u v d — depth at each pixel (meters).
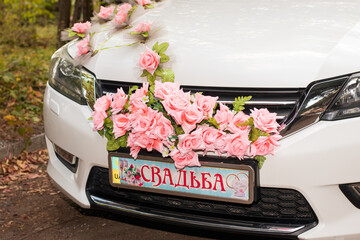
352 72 2.33
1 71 6.25
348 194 2.31
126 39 2.85
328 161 2.28
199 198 2.49
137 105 2.47
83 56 2.88
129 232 3.22
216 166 2.41
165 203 2.67
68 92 2.92
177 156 2.42
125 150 2.62
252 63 2.45
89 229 3.27
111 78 2.71
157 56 2.55
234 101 2.42
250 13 2.91
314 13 2.84
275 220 2.46
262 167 2.35
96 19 3.18
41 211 3.54
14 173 4.23
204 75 2.47
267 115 2.29
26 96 5.66
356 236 2.33
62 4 7.96
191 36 2.70
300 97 2.35
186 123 2.34
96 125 2.58
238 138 2.31
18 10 9.48
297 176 2.31
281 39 2.57
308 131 2.32
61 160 3.06
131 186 2.63
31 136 4.69
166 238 3.14
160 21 2.95
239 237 2.96
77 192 2.88
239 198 2.40
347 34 2.55
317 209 2.32
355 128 2.27
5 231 3.26
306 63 2.39
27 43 9.20
